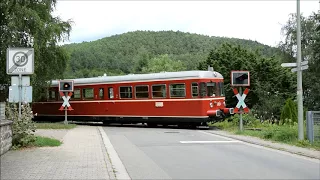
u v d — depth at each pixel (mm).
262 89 35062
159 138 18391
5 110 14203
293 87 37438
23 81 14586
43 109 32000
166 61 88812
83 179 8906
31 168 10211
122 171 10109
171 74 24969
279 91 36812
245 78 20578
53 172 9695
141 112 26109
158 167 10633
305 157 12367
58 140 16375
